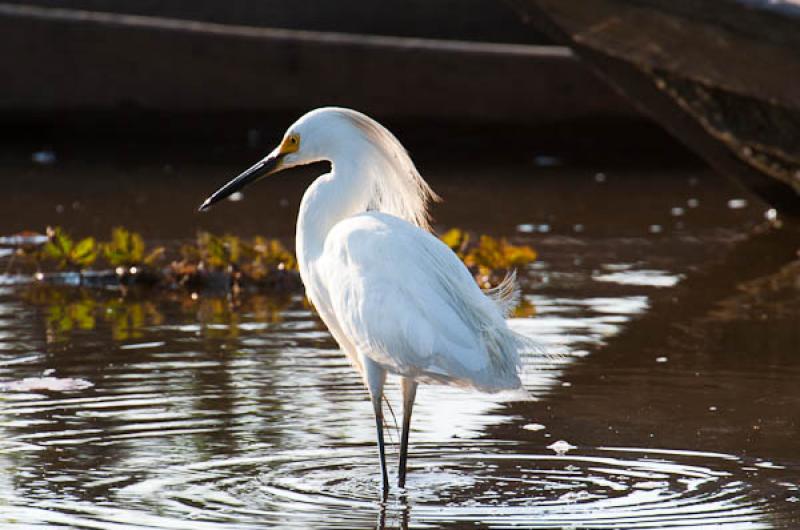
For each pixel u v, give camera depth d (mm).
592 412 8766
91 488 7164
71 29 21469
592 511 6855
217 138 22453
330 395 9094
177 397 8977
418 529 6570
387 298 7234
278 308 12000
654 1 13203
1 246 14523
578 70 21875
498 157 22016
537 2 13992
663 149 22578
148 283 13133
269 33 21719
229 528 6559
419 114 21984
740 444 8039
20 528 6531
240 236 15180
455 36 26125
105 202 17266
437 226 15938
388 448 8023
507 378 7051
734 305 11922
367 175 8133
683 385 9359
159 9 25562
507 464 7703
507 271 13383
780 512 6812
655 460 7754
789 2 12898
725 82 13648
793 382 9422
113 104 21781
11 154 21156
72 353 10156
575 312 11625
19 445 7918
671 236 15500
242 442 8031
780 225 16234
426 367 7098
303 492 7180
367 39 21859
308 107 21875
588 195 18391
